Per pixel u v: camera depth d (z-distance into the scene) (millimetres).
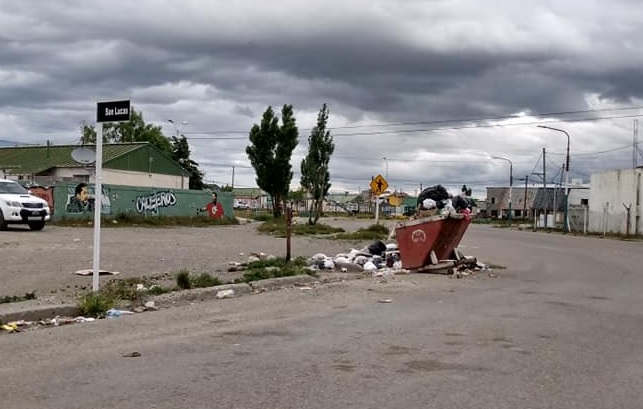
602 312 10953
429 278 15672
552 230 62156
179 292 11602
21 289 11836
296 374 6559
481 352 7684
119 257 18156
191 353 7422
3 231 27453
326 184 43156
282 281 13812
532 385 6336
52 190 37688
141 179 58344
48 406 5438
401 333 8727
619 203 52531
